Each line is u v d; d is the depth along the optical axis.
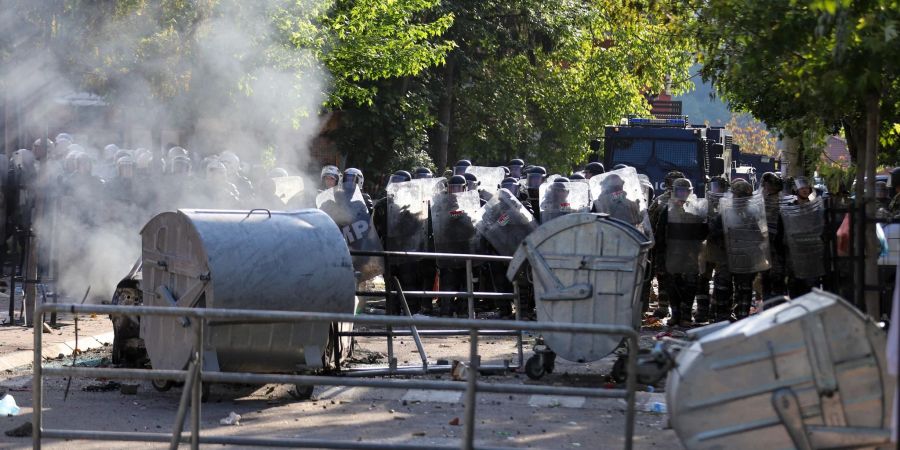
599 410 20.27
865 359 12.55
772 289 33.28
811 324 12.62
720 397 12.80
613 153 60.47
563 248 22.94
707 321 34.53
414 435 17.81
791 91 24.27
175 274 21.02
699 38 27.22
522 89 94.69
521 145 96.12
